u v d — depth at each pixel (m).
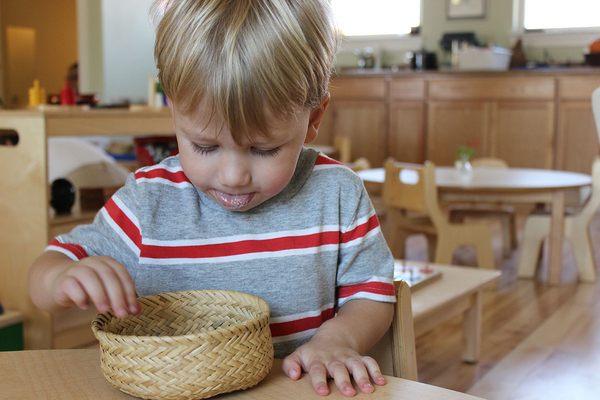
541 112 5.66
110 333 0.64
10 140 2.10
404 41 6.80
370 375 0.68
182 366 0.61
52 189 2.15
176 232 0.84
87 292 0.67
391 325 0.85
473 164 4.66
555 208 3.55
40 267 0.76
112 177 2.34
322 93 0.72
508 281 3.63
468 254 4.20
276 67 0.64
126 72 6.09
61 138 2.66
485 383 2.28
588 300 3.29
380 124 6.24
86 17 5.91
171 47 0.66
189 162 0.70
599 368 2.43
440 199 3.51
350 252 0.87
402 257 3.60
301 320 0.85
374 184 3.71
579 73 5.50
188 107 0.66
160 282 0.83
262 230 0.85
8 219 1.97
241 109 0.64
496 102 5.80
